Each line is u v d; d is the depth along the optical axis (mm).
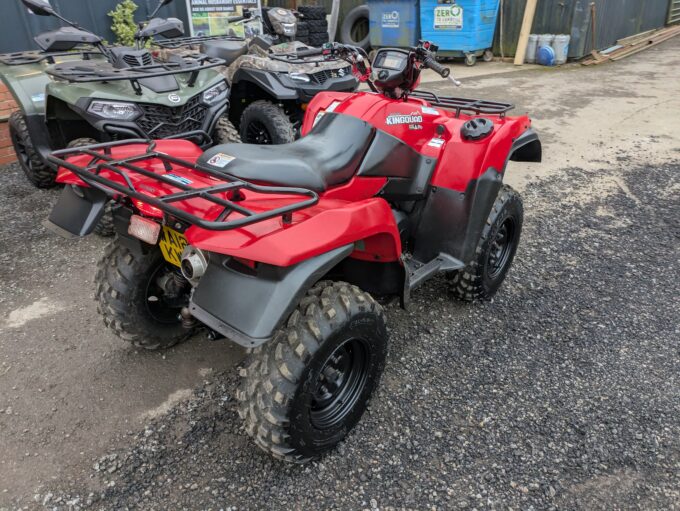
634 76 10141
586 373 2783
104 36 7262
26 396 2645
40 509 2072
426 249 3008
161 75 4422
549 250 4086
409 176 2818
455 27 11250
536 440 2377
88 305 3422
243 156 2221
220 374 2809
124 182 2162
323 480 2193
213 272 1970
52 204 5043
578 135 6812
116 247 2674
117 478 2207
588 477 2197
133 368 2848
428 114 2961
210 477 2211
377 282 2670
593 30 11617
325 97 3043
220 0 8289
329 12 13875
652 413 2518
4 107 6117
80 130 5078
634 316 3262
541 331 3131
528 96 8703
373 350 2305
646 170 5660
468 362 2875
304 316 2000
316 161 2348
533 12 11305
